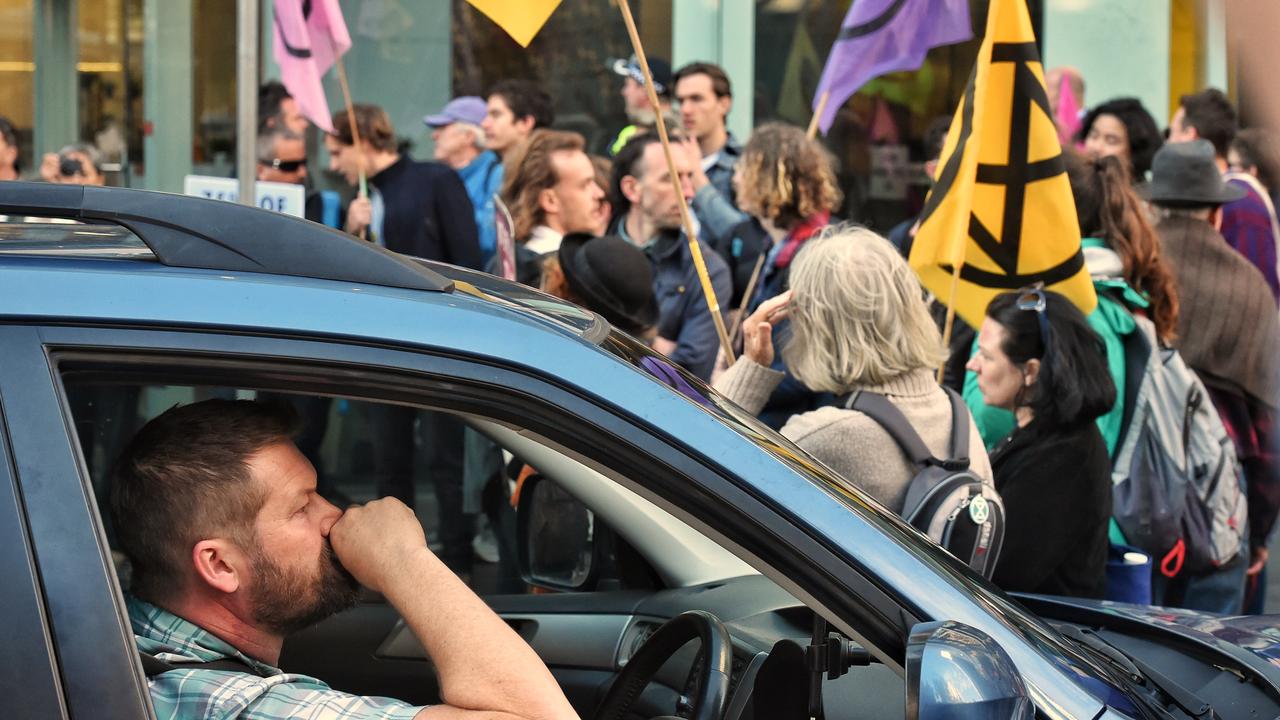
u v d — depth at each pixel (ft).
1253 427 14.96
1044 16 24.57
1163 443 13.39
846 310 8.86
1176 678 6.31
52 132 26.35
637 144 14.92
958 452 8.92
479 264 17.60
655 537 8.73
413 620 4.96
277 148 19.35
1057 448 9.91
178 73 25.91
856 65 13.91
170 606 5.10
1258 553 15.30
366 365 4.52
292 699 4.88
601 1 24.08
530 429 4.65
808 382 9.13
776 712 5.73
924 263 11.76
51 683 4.16
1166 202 14.94
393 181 17.42
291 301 4.53
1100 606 7.51
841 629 4.80
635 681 6.32
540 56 24.25
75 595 4.22
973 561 8.26
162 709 4.81
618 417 4.66
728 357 11.40
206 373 4.45
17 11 26.05
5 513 4.22
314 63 15.65
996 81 11.55
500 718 4.76
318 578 5.14
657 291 14.65
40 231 5.42
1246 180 17.94
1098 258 13.35
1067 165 13.79
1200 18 23.80
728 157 18.53
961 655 4.39
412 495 13.99
